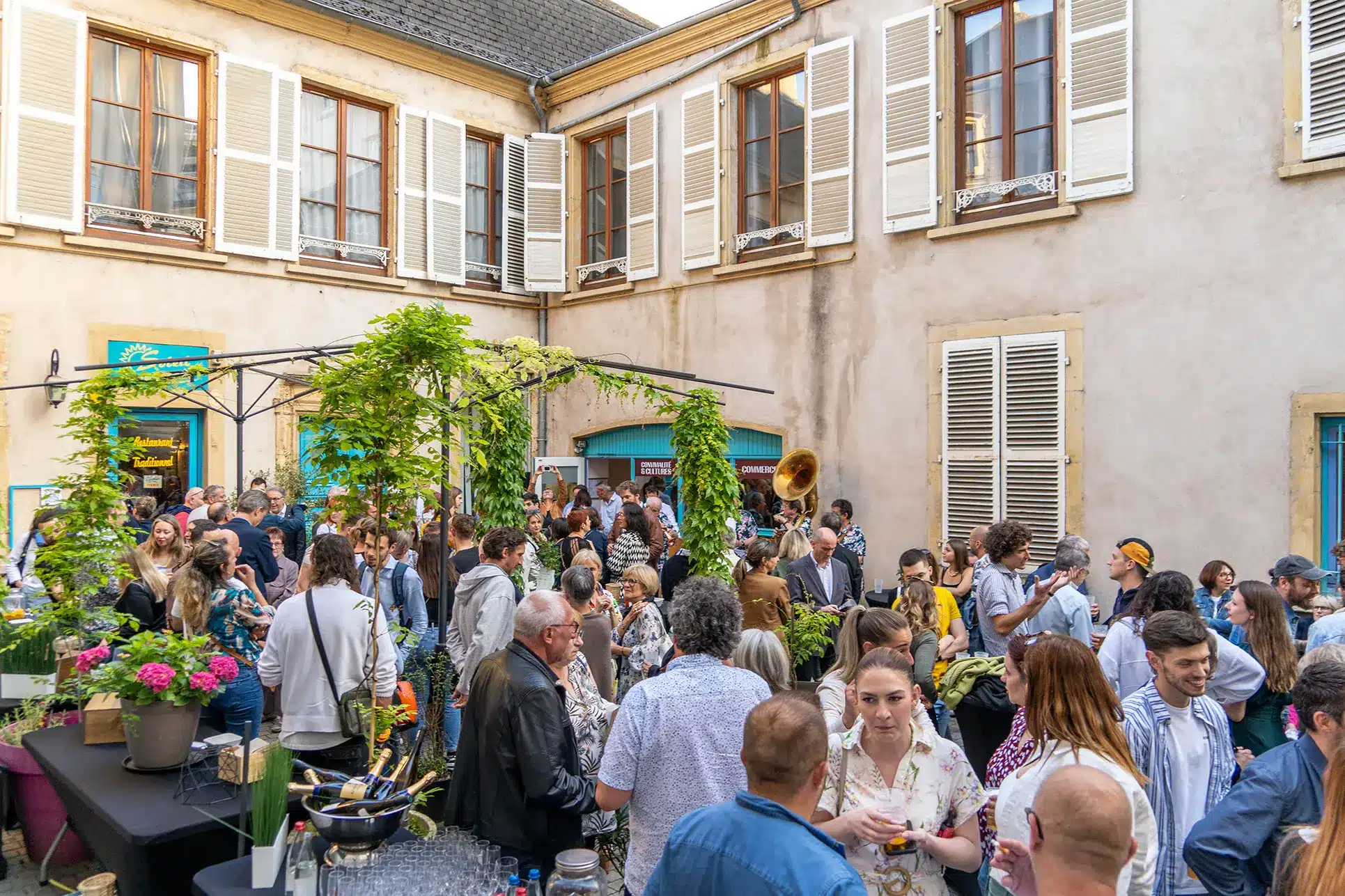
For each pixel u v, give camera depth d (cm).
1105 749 265
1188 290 848
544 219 1415
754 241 1207
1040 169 962
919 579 593
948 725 591
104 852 386
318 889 316
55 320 1009
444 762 488
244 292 1154
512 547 570
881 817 271
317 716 436
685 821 225
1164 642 314
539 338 1445
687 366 1263
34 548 752
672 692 310
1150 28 873
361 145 1279
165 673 407
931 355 1020
